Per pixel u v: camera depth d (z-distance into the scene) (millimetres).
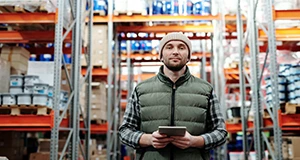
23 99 5254
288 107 5402
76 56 6066
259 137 5992
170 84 3307
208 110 3324
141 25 9031
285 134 7918
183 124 3213
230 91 13086
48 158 6461
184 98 3262
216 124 3289
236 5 7949
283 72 5887
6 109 5625
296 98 5500
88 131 7012
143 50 10547
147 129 3271
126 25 9102
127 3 8289
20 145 7098
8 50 5902
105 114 8469
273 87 5227
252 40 6176
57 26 5215
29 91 5301
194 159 3174
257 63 6113
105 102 8477
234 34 9500
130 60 11336
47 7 5430
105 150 8836
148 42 10562
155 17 8414
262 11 6211
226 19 8523
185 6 9016
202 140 3090
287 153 6000
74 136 5891
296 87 5512
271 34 5273
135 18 8344
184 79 3328
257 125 6008
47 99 5391
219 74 9219
